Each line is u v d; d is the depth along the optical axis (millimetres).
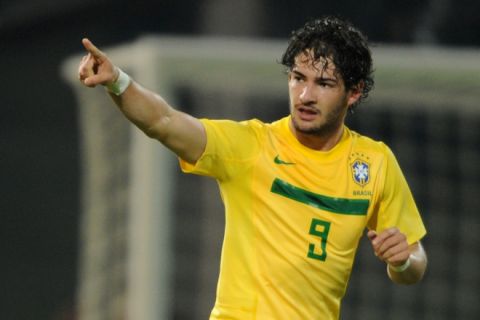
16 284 48719
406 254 16547
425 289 39656
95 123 35312
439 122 37688
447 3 44781
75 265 48250
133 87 16000
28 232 49000
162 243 31531
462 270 39750
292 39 17672
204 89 32344
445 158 38281
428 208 39344
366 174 17719
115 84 15836
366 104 34500
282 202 17250
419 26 45031
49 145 49188
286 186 17250
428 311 39688
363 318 39531
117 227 34688
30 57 49469
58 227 48812
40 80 49375
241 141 17172
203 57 31156
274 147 17406
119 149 34688
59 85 49156
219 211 38562
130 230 32125
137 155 31484
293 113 17078
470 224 39594
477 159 38219
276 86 32156
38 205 49062
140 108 16031
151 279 31328
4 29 48875
